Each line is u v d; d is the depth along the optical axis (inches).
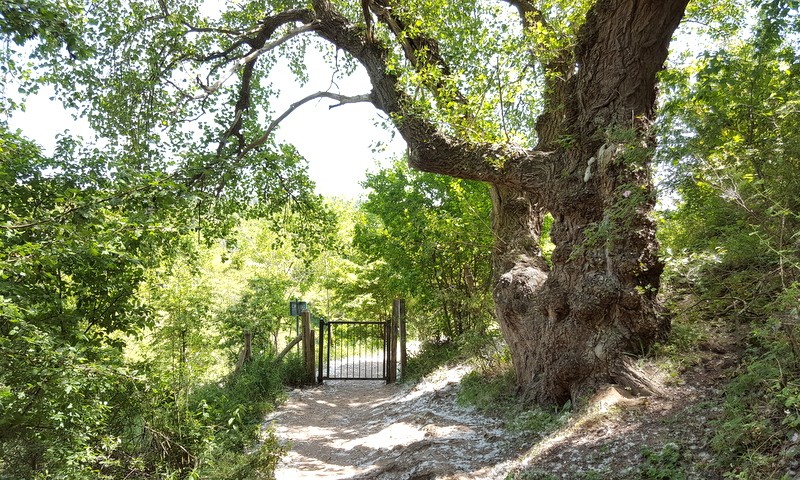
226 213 473.7
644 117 262.1
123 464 265.4
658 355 257.9
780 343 176.6
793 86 189.0
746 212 185.9
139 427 277.1
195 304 401.7
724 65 197.2
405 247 591.5
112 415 268.7
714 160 188.2
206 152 444.1
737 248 186.7
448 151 338.3
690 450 178.7
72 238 193.5
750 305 201.6
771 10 183.3
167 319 385.4
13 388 203.6
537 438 255.8
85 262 233.5
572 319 287.4
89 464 242.2
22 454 224.5
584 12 358.0
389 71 390.3
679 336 259.9
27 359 197.5
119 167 236.8
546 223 557.0
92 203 207.6
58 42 206.4
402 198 615.5
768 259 185.9
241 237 835.4
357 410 468.8
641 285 267.3
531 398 309.0
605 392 250.1
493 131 348.8
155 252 335.6
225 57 501.4
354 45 428.1
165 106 417.4
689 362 243.9
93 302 284.7
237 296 678.5
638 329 267.4
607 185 270.2
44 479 218.7
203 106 458.6
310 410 466.6
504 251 401.7
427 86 357.1
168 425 272.2
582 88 297.1
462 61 382.3
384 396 513.3
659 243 268.8
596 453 204.8
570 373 281.9
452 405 371.6
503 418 306.5
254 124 499.8
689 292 276.1
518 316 332.8
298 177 491.5
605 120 285.7
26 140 235.6
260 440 346.6
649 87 285.1
